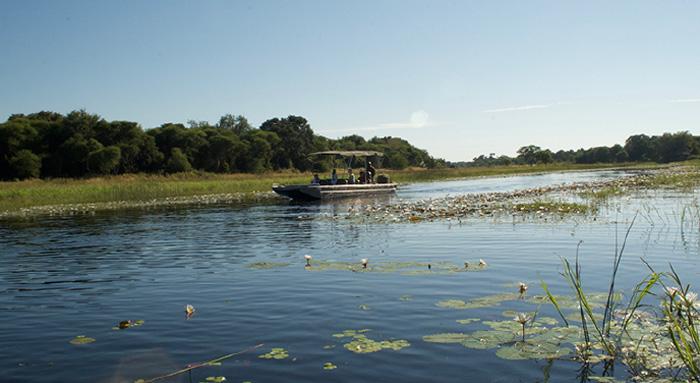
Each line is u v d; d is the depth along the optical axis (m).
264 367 4.43
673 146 122.12
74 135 63.16
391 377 4.13
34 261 10.47
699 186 26.64
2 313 6.55
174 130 72.00
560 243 10.45
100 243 12.85
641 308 5.69
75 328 5.82
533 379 4.02
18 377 4.42
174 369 4.47
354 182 31.09
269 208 23.08
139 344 5.17
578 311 5.68
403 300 6.42
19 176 56.94
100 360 4.77
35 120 66.88
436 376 4.12
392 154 88.94
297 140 88.56
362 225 14.99
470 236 11.85
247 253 10.68
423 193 32.50
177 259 10.24
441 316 5.69
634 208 16.61
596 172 71.88
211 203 27.78
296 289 7.24
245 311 6.24
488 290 6.80
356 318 5.74
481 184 44.66
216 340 5.20
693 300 4.97
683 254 8.81
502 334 5.01
